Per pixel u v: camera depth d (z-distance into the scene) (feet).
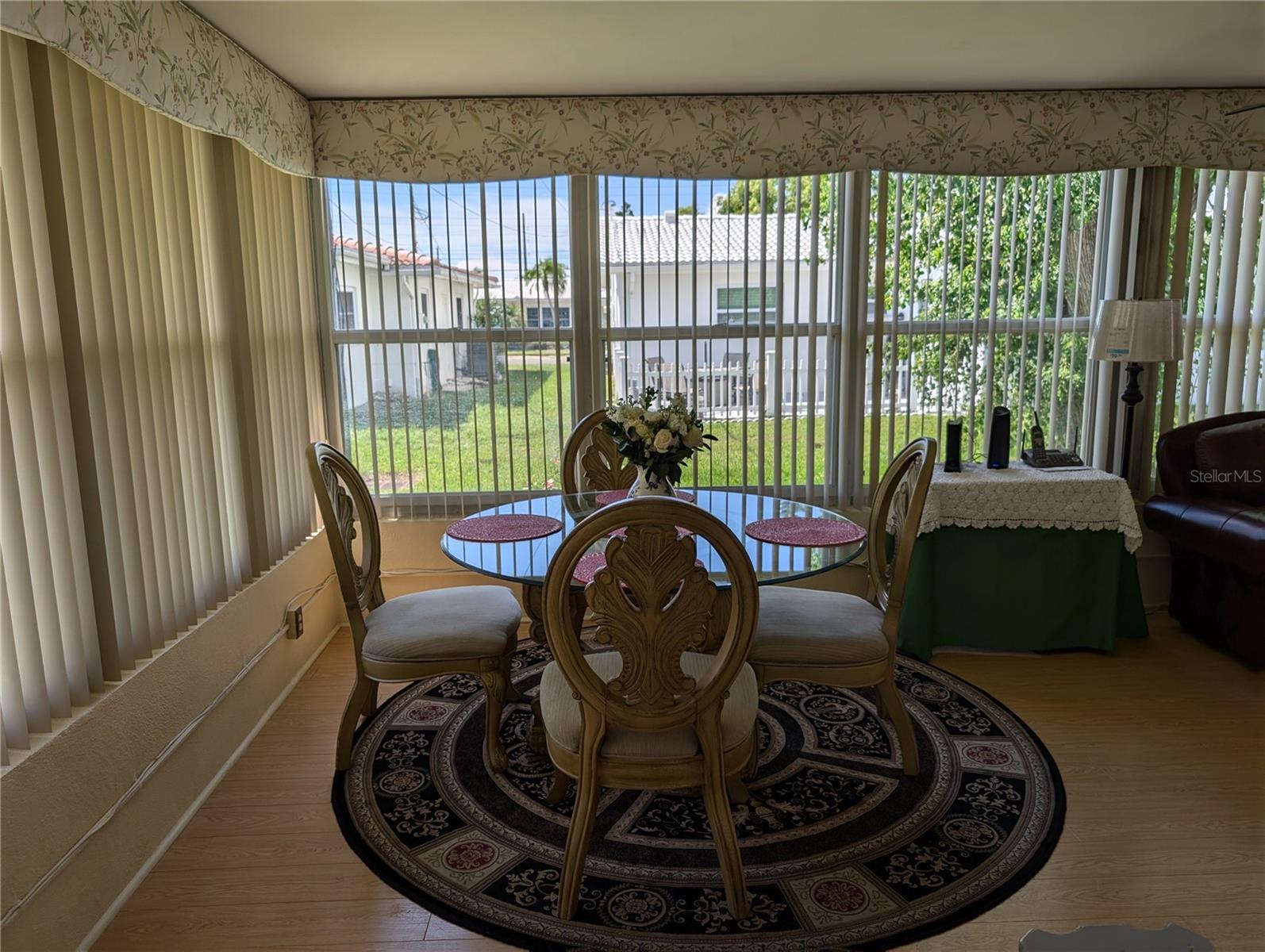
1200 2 8.31
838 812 7.88
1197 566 11.68
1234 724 9.47
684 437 8.37
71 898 6.14
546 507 10.01
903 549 7.89
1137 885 6.80
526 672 11.12
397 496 12.75
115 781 6.69
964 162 11.91
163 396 7.77
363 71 10.18
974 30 9.09
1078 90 11.76
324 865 7.16
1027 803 7.98
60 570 6.22
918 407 12.73
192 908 6.64
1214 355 12.76
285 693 10.48
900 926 6.39
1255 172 12.17
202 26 8.17
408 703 10.25
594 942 6.24
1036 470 11.73
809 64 10.30
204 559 8.54
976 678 10.82
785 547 8.28
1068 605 11.32
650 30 8.89
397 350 12.36
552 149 11.75
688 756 6.35
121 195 7.13
